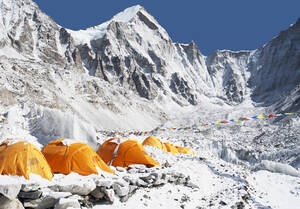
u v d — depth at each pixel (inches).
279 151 1331.2
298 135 1713.8
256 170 899.4
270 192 612.7
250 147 1529.3
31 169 350.0
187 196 441.1
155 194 414.0
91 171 416.5
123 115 5049.2
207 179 594.2
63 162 420.5
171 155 748.0
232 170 726.5
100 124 4067.4
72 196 307.4
